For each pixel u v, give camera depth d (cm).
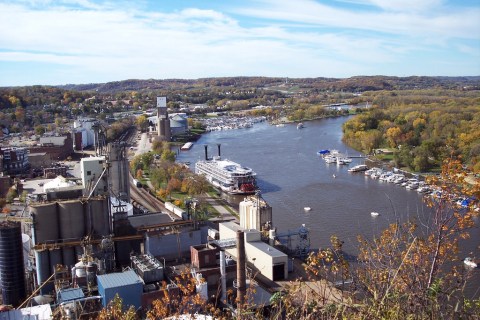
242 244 6494
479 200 2509
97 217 8088
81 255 7569
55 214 7925
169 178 16675
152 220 9731
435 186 2703
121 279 6141
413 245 2358
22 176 18388
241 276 6475
